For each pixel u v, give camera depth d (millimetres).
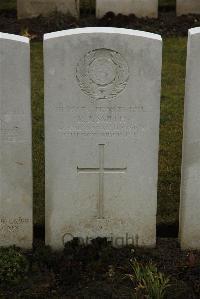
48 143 2762
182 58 4871
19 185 2807
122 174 2809
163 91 4383
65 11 5566
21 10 5566
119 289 2643
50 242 2885
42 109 4105
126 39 2645
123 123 2742
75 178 2809
